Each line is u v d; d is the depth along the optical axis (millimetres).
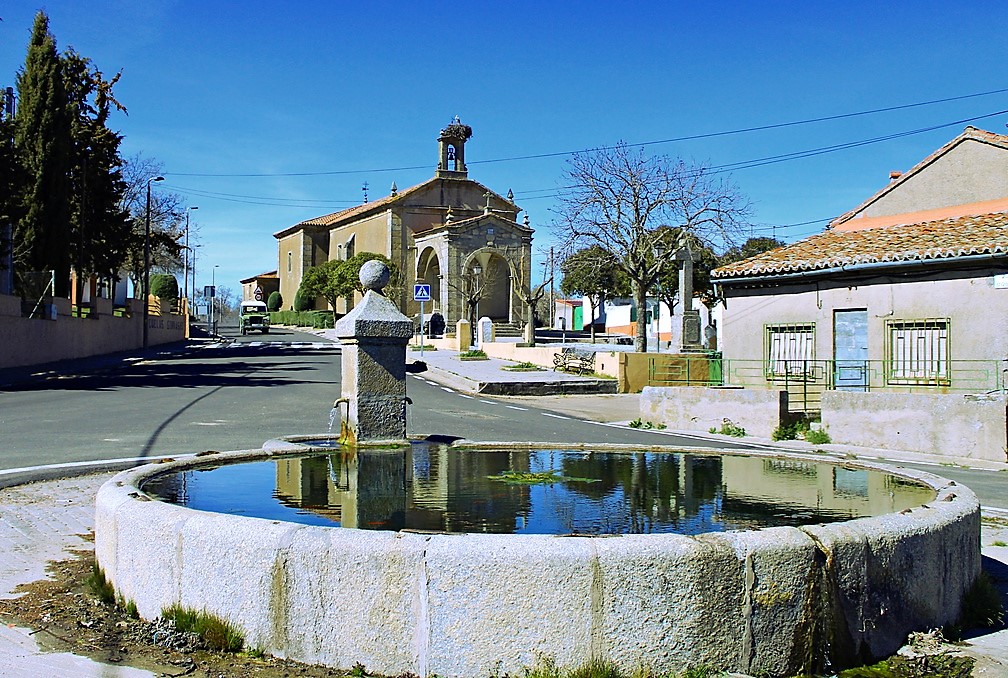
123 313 46625
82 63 40906
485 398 26078
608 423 20500
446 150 71750
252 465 7719
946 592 5086
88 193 40031
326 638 4266
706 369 29719
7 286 31047
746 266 22344
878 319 19969
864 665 4508
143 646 4586
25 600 5496
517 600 4031
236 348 48656
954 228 20594
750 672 4199
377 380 8797
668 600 4062
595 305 75375
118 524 5203
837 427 17219
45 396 21203
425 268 69875
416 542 4172
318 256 84688
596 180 38781
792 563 4301
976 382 18250
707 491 6793
